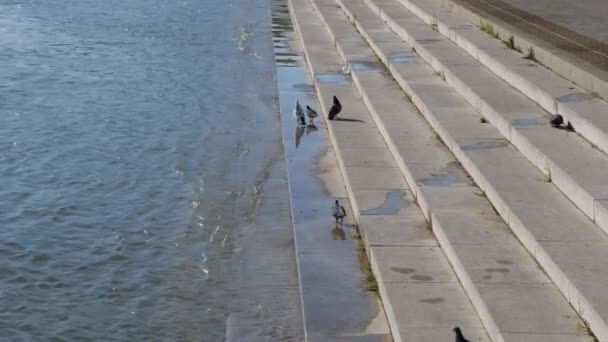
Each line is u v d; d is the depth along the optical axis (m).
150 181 16.30
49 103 21.70
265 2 38.41
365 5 29.41
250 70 25.34
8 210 14.88
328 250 11.77
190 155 17.73
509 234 10.84
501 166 12.54
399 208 12.44
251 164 17.02
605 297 8.71
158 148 18.23
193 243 13.57
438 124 14.88
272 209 14.68
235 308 11.45
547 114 14.05
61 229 14.18
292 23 31.59
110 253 13.28
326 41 25.53
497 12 21.20
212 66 26.03
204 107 21.33
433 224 11.49
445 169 13.26
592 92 14.05
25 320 11.41
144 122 20.08
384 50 21.41
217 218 14.46
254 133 19.08
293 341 10.52
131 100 22.08
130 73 25.14
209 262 12.84
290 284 11.98
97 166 17.17
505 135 13.84
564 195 11.34
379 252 11.01
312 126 17.67
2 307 11.70
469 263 10.09
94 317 11.49
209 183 16.09
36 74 24.81
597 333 8.36
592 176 11.19
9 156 17.59
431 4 25.50
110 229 14.19
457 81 16.88
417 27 22.98
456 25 21.31
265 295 11.71
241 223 14.19
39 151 17.98
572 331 8.60
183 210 14.90
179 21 33.78
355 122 16.88
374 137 15.86
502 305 9.11
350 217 12.84
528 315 8.91
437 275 10.38
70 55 27.53
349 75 20.98
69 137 18.95
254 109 21.05
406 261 10.75
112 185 16.11
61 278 12.52
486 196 12.03
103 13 35.66
